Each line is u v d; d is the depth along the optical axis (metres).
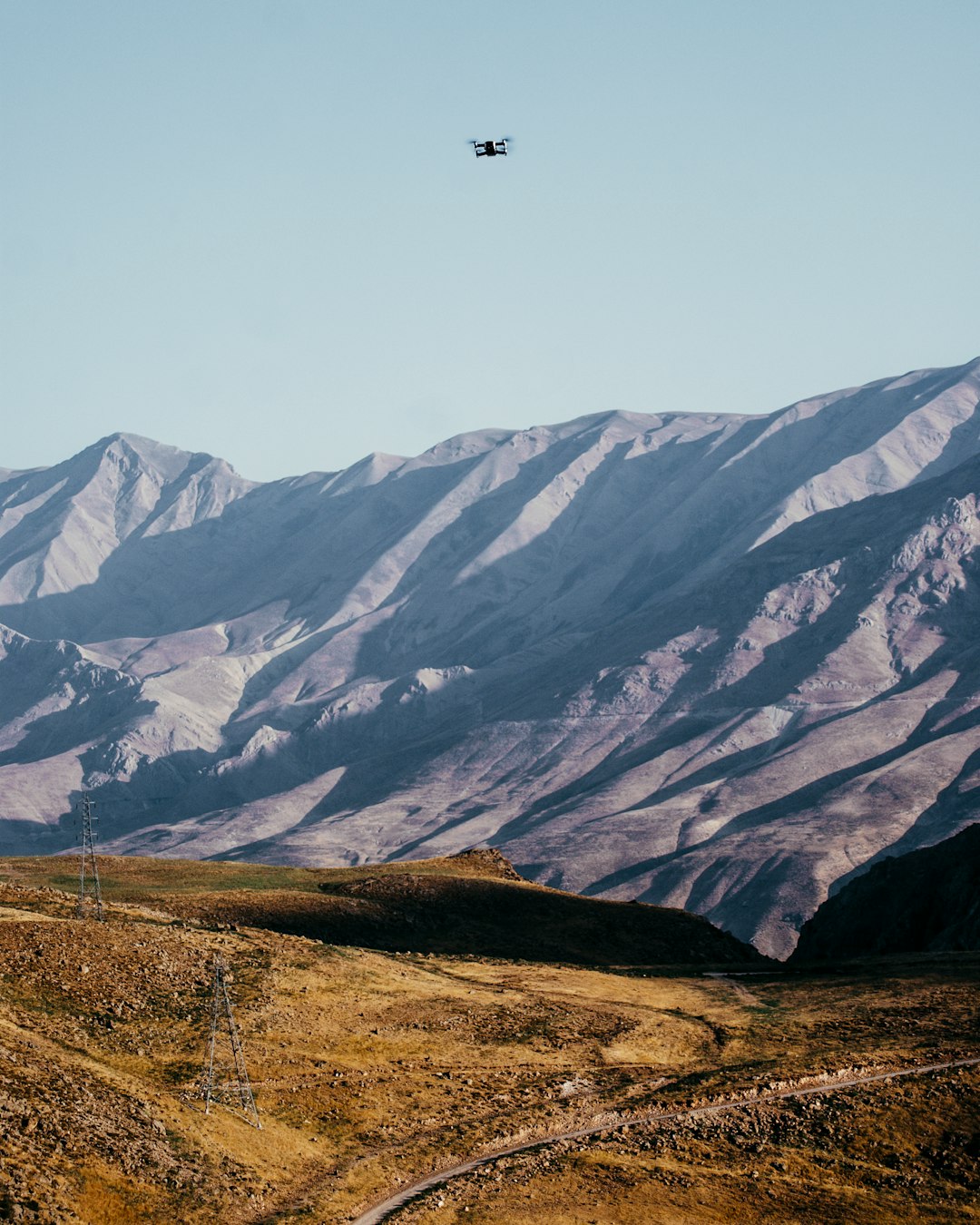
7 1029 75.75
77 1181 61.12
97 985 86.00
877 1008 107.75
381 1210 67.06
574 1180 71.81
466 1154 74.50
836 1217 71.50
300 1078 80.94
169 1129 69.06
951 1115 83.19
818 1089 86.81
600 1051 93.62
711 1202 71.19
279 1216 64.56
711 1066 92.25
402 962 112.38
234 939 103.56
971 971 120.19
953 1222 72.19
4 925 92.38
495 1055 90.44
